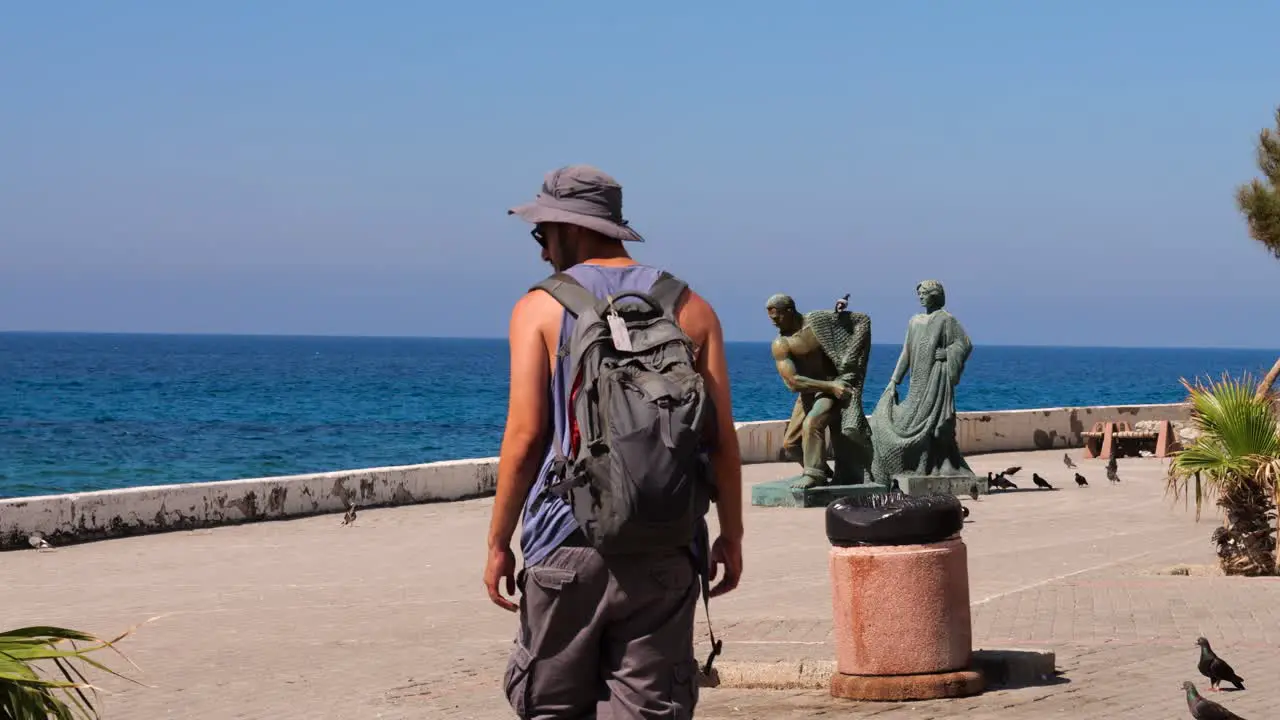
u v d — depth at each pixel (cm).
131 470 4516
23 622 1184
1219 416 1328
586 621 427
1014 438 3262
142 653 1038
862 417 2192
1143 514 1984
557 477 427
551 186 471
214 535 1812
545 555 427
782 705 804
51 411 7988
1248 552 1312
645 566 422
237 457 5091
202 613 1234
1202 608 1109
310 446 5691
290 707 849
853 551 812
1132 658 906
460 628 1143
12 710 447
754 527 1878
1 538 1659
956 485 2258
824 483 2173
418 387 12081
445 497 2216
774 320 2197
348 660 1003
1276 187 2219
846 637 818
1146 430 3203
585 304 438
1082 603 1152
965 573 825
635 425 409
